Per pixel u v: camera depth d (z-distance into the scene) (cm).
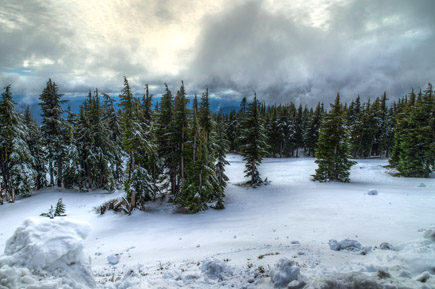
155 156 2533
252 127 2984
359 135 5397
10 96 2536
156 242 1421
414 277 562
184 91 2308
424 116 3145
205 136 2298
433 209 1521
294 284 564
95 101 3077
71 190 3141
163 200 2569
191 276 763
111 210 2211
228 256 1019
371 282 452
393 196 2008
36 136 3206
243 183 3294
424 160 3120
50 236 549
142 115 2542
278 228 1453
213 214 2080
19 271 465
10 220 2052
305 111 7262
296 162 4947
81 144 3053
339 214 1602
